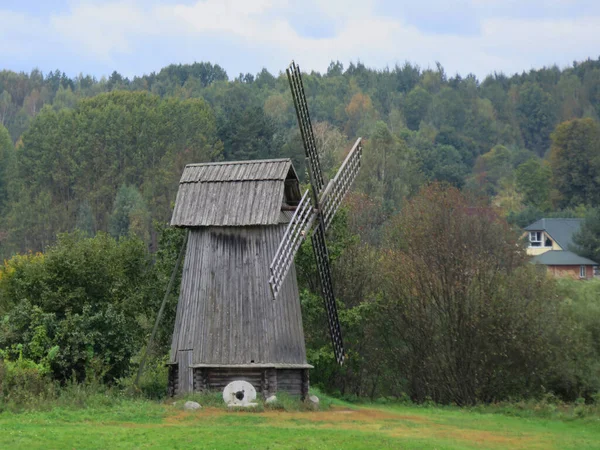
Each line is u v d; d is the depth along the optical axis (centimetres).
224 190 5631
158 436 3953
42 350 5547
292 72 5478
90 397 4953
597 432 5494
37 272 6334
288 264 5372
